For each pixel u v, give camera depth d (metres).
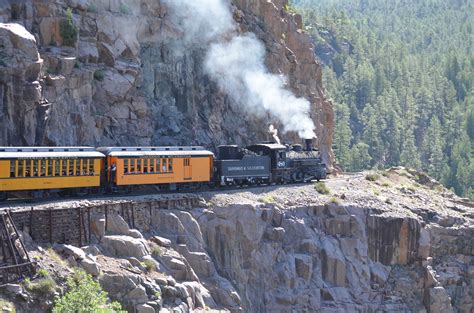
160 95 80.81
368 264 72.62
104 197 58.00
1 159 52.97
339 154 165.25
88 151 59.38
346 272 70.12
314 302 66.50
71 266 49.16
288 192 73.31
